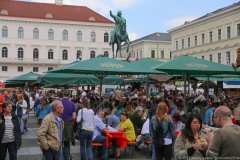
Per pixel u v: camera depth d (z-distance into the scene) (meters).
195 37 65.19
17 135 7.69
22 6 77.19
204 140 4.85
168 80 21.61
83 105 9.24
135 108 12.19
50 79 17.00
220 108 4.43
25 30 75.31
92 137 9.24
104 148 9.80
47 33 76.81
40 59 76.31
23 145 12.10
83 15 79.94
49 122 6.81
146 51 86.38
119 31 32.59
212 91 31.11
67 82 17.25
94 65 11.62
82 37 78.88
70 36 78.25
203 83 31.70
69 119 8.76
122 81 18.19
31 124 18.66
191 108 15.48
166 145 7.41
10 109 7.66
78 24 78.19
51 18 76.44
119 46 32.81
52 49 77.25
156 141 7.38
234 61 53.28
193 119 5.07
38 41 76.12
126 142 9.81
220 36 57.25
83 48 78.88
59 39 77.50
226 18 55.38
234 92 34.81
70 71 13.16
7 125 7.59
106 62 12.11
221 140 4.15
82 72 13.72
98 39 79.69
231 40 54.03
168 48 87.88
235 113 11.43
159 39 87.56
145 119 11.95
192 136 5.07
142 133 10.46
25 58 75.38
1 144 7.55
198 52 63.59
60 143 7.10
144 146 12.02
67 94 8.97
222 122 4.38
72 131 8.77
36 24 75.88
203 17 64.81
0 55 73.88
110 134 9.76
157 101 8.85
